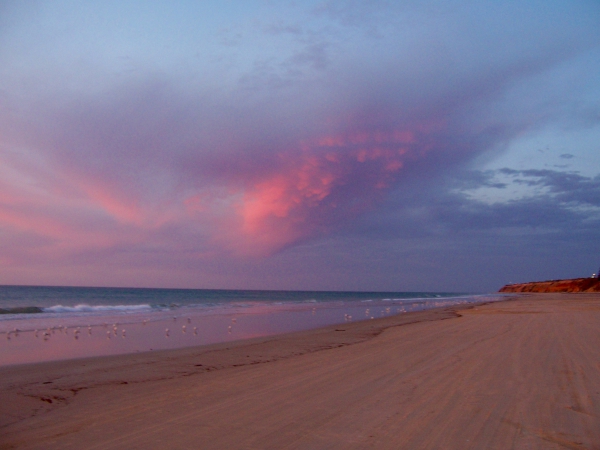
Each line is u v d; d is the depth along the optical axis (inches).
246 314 1239.5
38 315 1159.6
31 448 187.3
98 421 223.6
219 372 354.9
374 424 203.9
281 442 183.6
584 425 198.2
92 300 2524.6
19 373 380.5
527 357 370.0
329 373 327.9
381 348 461.1
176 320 1000.9
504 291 4918.8
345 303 2162.9
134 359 451.5
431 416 213.9
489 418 209.5
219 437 192.1
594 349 404.2
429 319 911.7
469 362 354.6
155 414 232.2
